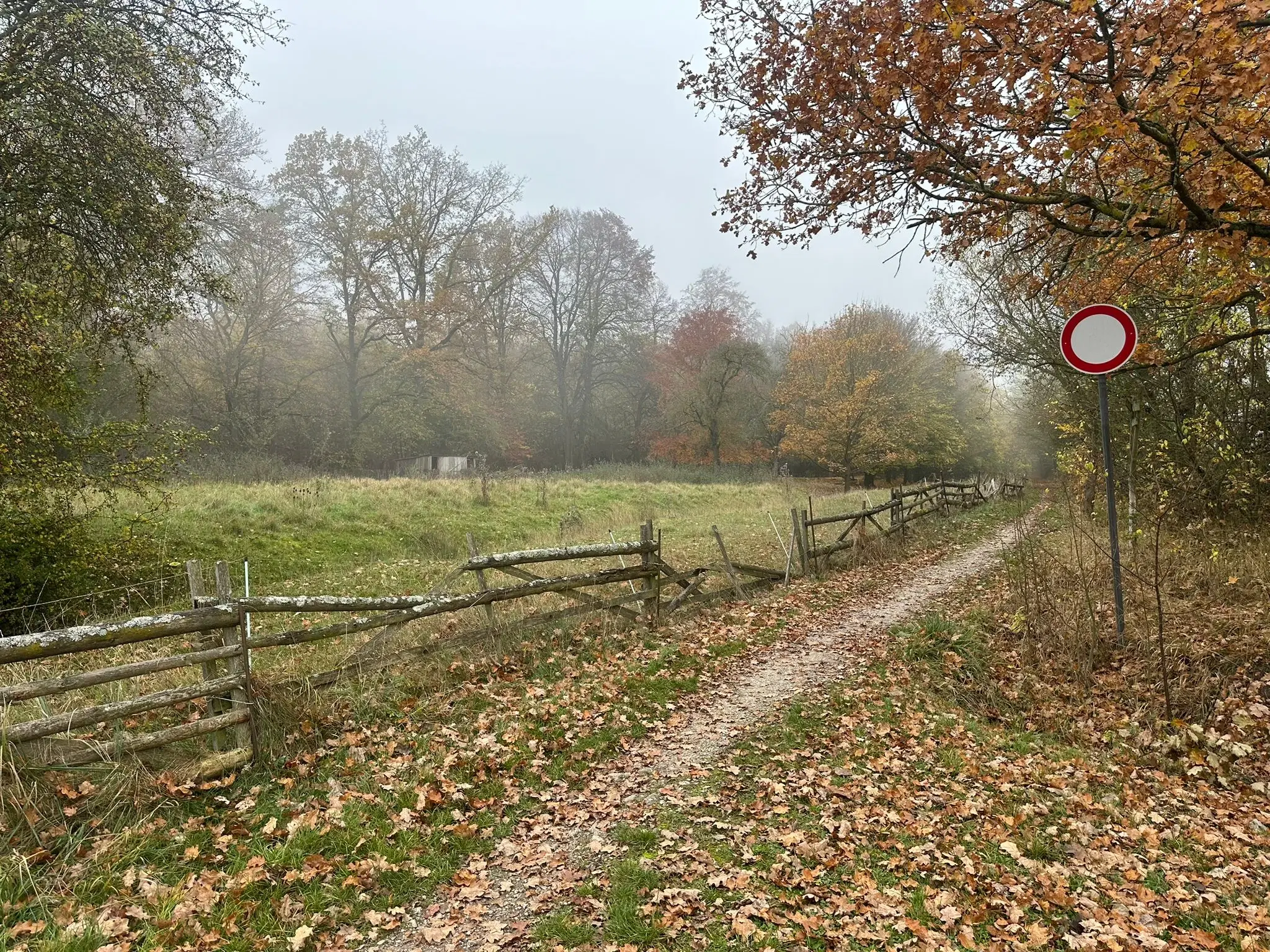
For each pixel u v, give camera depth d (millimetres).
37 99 9625
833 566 13141
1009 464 57906
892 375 42656
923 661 7535
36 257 10734
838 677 7324
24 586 10234
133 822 4180
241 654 4980
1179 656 6621
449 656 6754
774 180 7859
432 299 36375
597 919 3625
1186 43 4707
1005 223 7094
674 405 44688
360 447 34219
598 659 7504
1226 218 5617
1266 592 7625
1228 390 10484
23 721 4812
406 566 13367
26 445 10656
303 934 3418
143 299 11617
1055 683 6887
